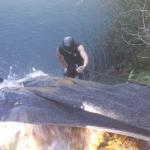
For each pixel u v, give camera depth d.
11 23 17.69
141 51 11.44
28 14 18.61
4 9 19.28
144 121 1.66
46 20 17.81
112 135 1.71
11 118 1.59
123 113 1.67
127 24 11.64
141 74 8.29
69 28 16.80
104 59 12.84
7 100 1.71
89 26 16.36
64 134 1.60
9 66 12.50
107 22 15.80
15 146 1.59
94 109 1.68
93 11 17.39
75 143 1.61
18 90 1.81
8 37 16.27
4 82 2.03
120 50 11.96
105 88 2.04
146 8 11.50
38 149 1.58
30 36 16.30
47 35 16.39
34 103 1.69
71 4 19.03
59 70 12.27
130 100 1.88
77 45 5.85
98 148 1.67
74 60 5.91
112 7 15.73
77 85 1.98
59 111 1.66
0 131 1.60
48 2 19.73
